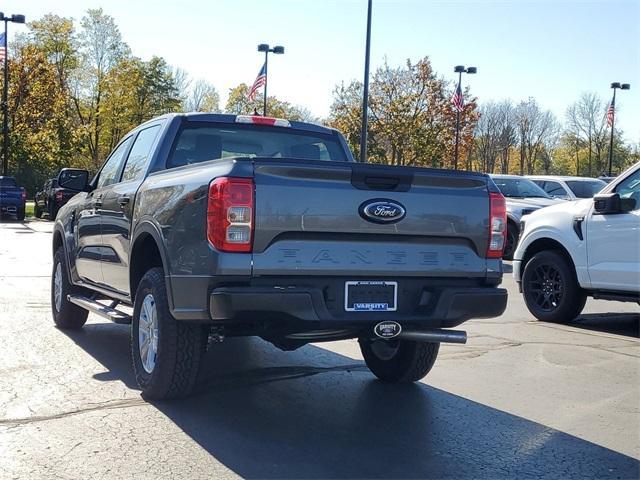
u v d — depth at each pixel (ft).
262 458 13.23
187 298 14.67
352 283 14.73
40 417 15.14
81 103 176.14
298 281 14.28
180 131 19.36
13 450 13.20
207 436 14.32
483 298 15.66
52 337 23.61
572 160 245.04
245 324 15.60
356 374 20.01
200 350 15.72
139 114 187.01
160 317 15.74
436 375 20.01
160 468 12.55
